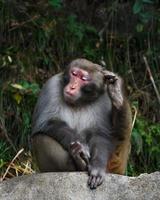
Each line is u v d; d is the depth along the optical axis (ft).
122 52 48.91
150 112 47.09
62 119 33.24
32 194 30.12
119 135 33.50
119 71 48.08
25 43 47.83
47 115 33.22
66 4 50.03
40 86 46.52
